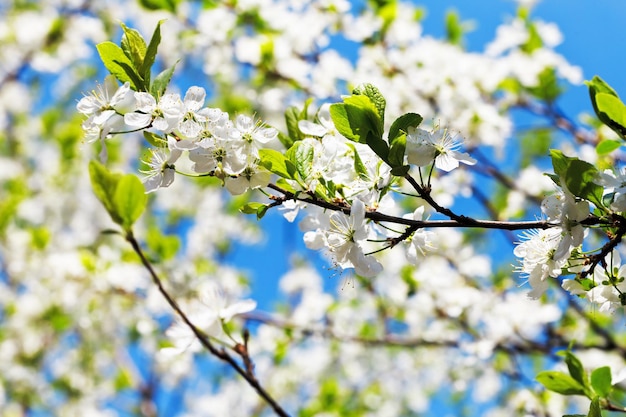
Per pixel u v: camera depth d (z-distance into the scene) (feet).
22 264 26.89
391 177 7.29
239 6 21.09
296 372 28.12
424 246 7.93
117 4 33.12
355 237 7.06
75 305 24.66
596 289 7.32
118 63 7.43
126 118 7.10
